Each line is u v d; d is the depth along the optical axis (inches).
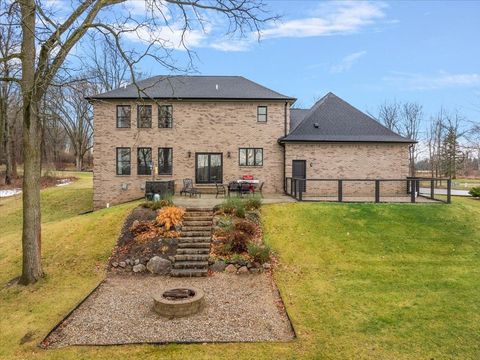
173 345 278.8
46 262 475.8
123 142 936.3
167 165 946.7
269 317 333.1
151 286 417.7
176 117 943.0
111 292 398.6
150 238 513.7
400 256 492.7
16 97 1291.8
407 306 350.9
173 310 334.3
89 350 272.2
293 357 262.7
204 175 950.4
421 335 294.7
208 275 450.6
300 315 335.6
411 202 704.4
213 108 948.0
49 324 317.7
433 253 502.9
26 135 413.4
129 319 329.1
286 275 442.9
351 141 925.8
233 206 599.5
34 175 420.2
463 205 689.6
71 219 636.7
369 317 328.8
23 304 362.9
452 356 264.4
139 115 935.0
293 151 928.3
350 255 494.0
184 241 505.4
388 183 935.0
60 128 1907.0
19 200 1016.9
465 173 2209.6
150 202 632.4
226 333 300.4
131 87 988.6
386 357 263.3
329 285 410.3
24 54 396.8
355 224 584.4
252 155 954.7
